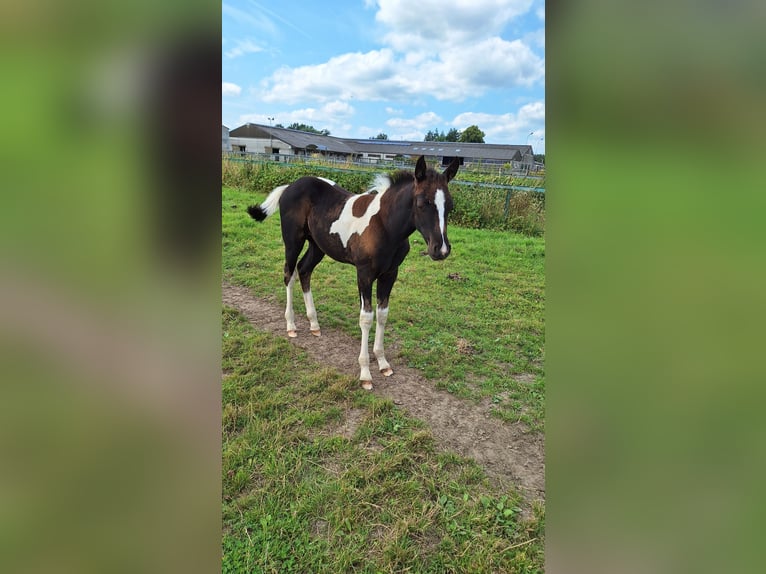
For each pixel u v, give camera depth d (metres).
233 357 3.26
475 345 3.63
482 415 2.69
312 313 3.74
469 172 10.76
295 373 3.08
